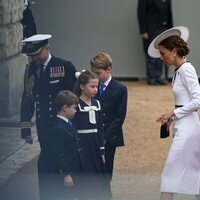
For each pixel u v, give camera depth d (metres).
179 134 23.52
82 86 23.50
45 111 24.53
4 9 36.06
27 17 37.81
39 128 24.27
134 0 52.31
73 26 51.75
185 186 23.44
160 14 50.44
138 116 40.62
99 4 52.19
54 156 22.84
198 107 23.20
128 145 33.94
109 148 25.09
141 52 52.84
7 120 35.31
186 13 52.28
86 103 23.58
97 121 23.64
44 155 23.67
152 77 51.50
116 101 24.95
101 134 23.78
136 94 47.50
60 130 22.64
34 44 24.53
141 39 52.62
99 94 24.98
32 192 24.89
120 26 52.56
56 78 24.69
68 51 51.84
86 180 23.31
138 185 26.56
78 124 23.42
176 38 23.70
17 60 37.22
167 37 23.89
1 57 36.06
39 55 24.59
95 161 23.41
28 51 24.66
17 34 37.22
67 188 23.22
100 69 24.78
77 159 23.08
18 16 37.22
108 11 52.41
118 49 52.88
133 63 53.09
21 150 30.77
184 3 52.12
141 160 31.12
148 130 37.19
